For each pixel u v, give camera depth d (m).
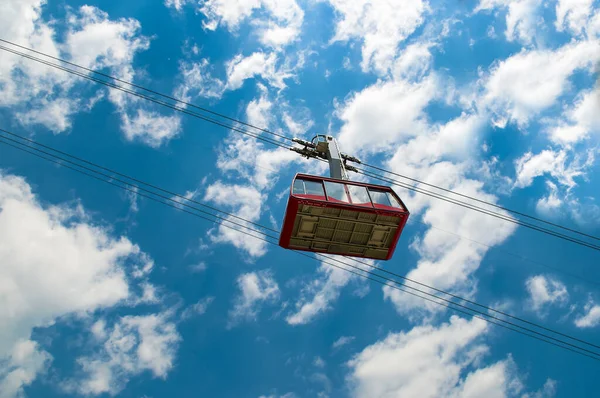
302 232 23.06
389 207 22.75
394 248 23.72
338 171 27.47
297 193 22.39
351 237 23.33
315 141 30.64
